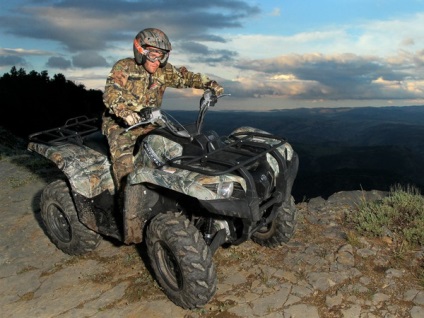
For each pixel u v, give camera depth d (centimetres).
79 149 525
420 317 376
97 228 507
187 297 392
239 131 496
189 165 405
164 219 397
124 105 443
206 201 361
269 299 416
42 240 623
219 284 449
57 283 497
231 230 423
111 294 459
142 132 477
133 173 404
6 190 884
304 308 398
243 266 480
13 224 694
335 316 385
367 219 559
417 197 608
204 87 507
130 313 421
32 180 941
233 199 368
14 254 589
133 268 505
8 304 469
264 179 393
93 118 589
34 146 545
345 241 522
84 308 441
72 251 546
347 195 697
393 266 461
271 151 420
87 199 502
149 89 498
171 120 421
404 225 550
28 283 507
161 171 389
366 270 456
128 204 423
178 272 403
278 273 460
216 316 399
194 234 386
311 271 459
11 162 1148
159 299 438
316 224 575
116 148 470
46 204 559
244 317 394
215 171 366
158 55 471
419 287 421
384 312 386
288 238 496
